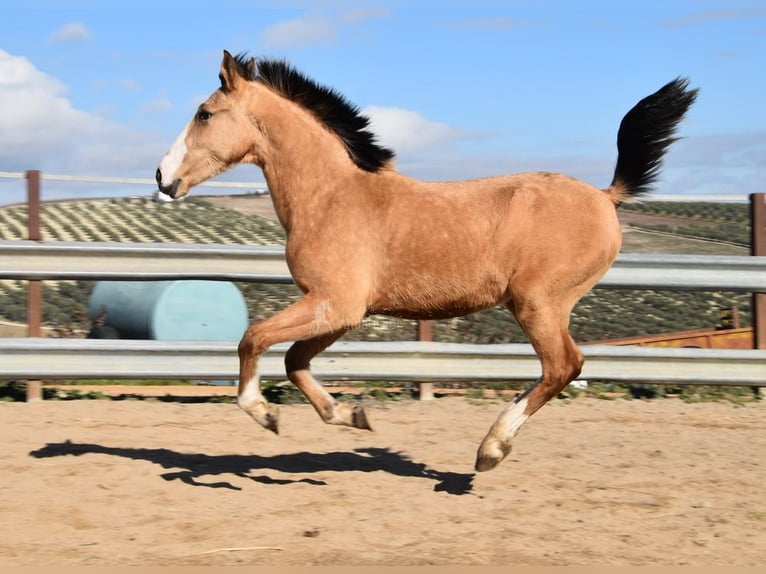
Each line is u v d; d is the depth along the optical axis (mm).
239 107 5715
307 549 4496
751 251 8594
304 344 5727
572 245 5316
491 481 5832
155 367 7945
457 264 5367
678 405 8344
